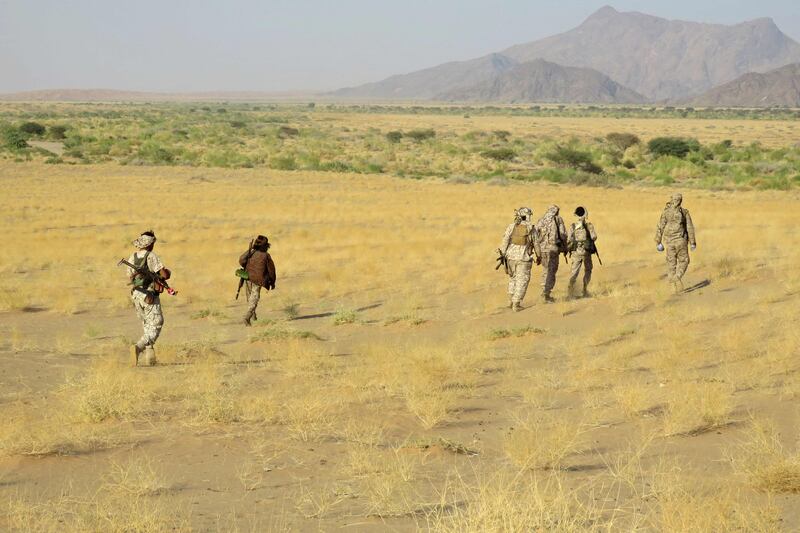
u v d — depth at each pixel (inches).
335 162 3710.6
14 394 390.9
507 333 576.4
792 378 383.9
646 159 4581.7
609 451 287.4
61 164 3486.7
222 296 858.8
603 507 220.1
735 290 705.6
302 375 447.2
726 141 5615.2
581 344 521.7
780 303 617.0
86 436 307.0
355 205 2105.1
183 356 517.0
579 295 733.9
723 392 353.1
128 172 3174.2
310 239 1405.0
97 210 1959.9
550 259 708.0
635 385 386.6
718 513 201.9
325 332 644.7
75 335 625.6
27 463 271.1
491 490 214.2
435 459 279.0
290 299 821.2
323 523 211.5
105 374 396.5
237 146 5019.7
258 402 351.3
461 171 3708.2
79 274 1036.5
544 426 320.8
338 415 346.6
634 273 872.9
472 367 460.8
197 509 223.8
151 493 239.1
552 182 3134.8
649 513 212.8
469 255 1101.7
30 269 1113.4
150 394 379.9
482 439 312.3
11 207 1998.0
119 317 746.2
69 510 220.7
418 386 388.2
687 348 481.1
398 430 324.8
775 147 5802.2
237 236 1494.8
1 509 221.3
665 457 275.0
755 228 1288.1
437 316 686.5
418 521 211.3
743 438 291.9
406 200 2269.9
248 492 241.3
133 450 290.5
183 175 3073.3
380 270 1004.6
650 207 2050.9
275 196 2357.3
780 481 233.9
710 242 1083.9
